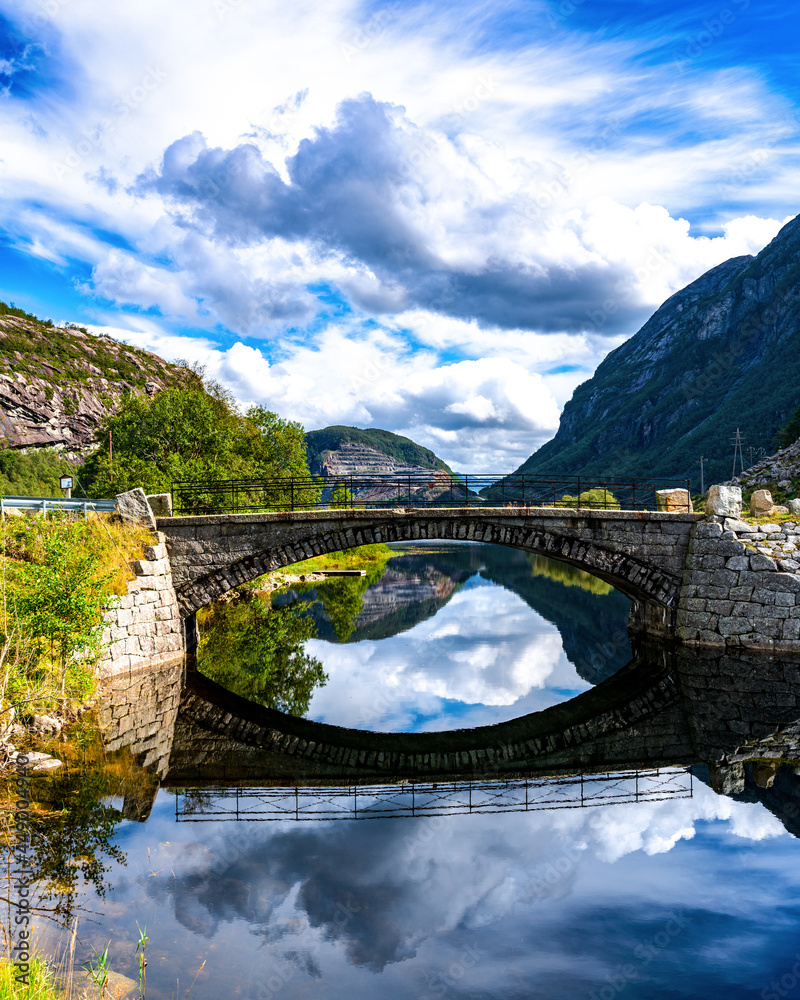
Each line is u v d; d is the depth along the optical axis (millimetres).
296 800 12703
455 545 129125
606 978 7098
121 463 46125
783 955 7535
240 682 23203
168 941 7512
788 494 50781
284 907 8492
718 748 15773
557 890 9188
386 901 8773
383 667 25734
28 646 15273
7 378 105562
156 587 23891
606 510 26844
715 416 136750
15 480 84375
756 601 25953
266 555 25703
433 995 6711
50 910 8008
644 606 31031
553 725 18703
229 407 72812
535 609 41250
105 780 12664
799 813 11969
